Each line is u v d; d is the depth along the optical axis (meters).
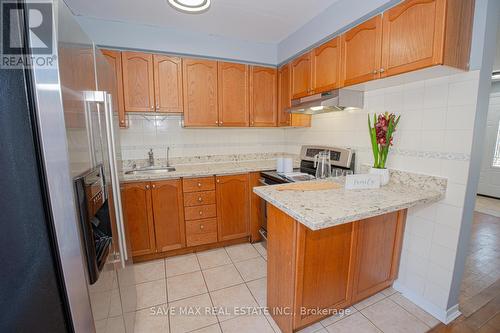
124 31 2.20
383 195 1.44
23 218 0.71
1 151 0.67
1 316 0.73
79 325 0.80
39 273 0.74
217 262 2.27
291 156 3.18
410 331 1.46
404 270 1.76
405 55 1.37
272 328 1.50
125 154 2.56
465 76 1.37
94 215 0.93
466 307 1.65
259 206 2.64
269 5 1.96
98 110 1.08
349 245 1.46
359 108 2.03
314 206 1.22
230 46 2.59
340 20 1.85
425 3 1.25
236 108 2.67
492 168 4.41
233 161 3.05
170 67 2.36
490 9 1.29
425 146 1.58
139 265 2.22
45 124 0.68
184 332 1.47
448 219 1.49
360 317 1.57
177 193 2.30
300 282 1.30
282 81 2.73
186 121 2.47
